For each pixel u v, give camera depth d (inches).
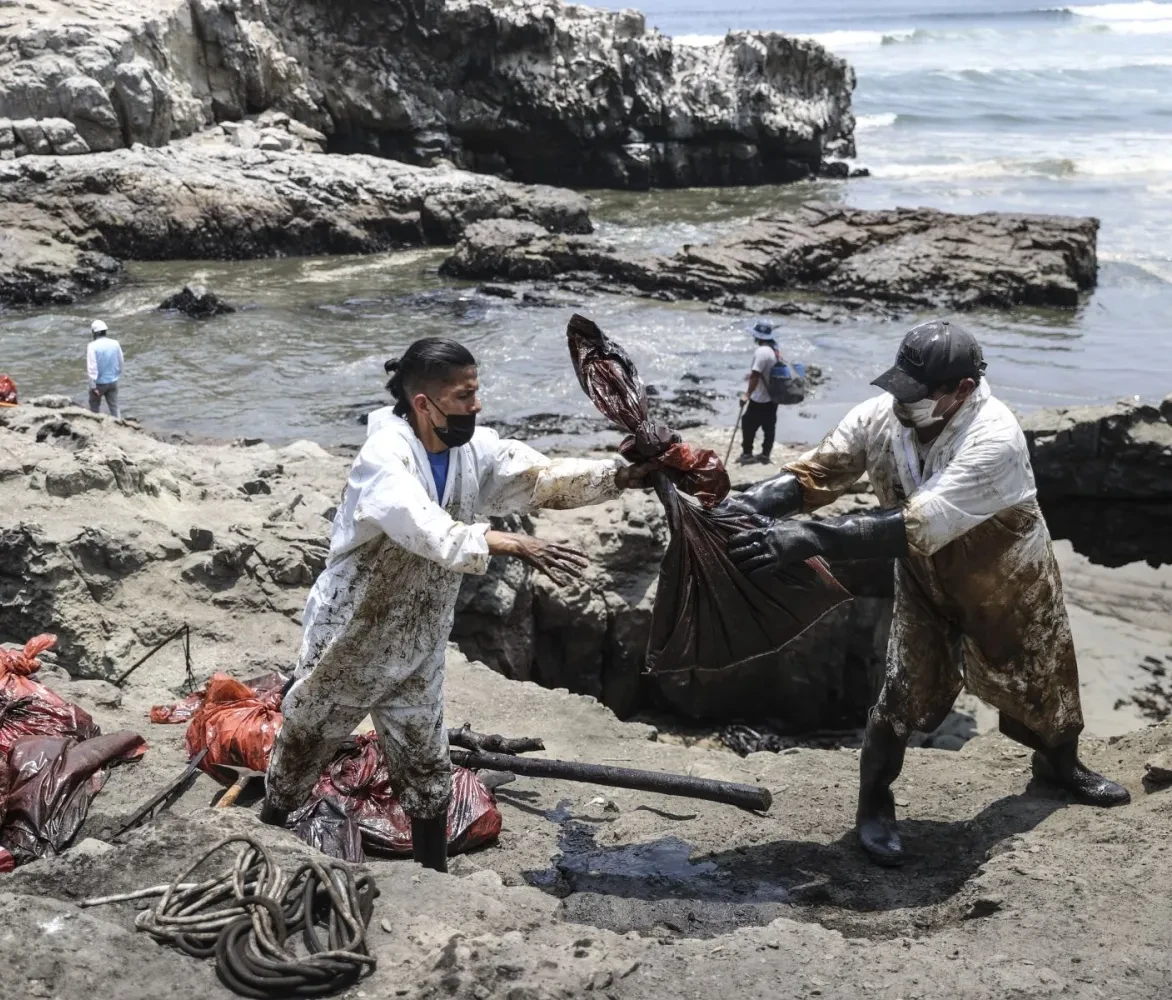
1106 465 604.7
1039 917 160.2
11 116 1218.6
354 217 1238.3
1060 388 807.1
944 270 1042.1
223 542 319.9
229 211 1182.3
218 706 218.5
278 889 139.3
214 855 148.0
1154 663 498.0
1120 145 1942.7
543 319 965.8
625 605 464.4
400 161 1526.8
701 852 201.6
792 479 187.9
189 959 131.6
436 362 149.3
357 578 157.2
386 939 137.6
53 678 255.0
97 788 200.4
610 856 200.5
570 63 1556.3
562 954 134.4
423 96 1521.9
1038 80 2748.5
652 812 216.5
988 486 169.9
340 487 466.0
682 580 173.0
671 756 245.9
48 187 1146.7
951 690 193.0
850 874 192.1
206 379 807.7
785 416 741.9
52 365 828.6
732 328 945.5
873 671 471.5
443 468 156.8
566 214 1274.6
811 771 235.8
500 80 1536.7
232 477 418.6
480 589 429.4
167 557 313.3
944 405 171.8
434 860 176.6
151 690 274.8
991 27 4813.0
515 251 1108.5
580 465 167.0
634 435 166.1
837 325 962.1
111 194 1160.8
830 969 141.3
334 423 724.7
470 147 1583.4
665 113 1606.8
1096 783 202.7
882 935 173.8
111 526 311.3
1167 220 1371.8
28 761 199.0
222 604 313.3
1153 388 805.2
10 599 294.8
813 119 1689.2
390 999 126.7
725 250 1095.0
